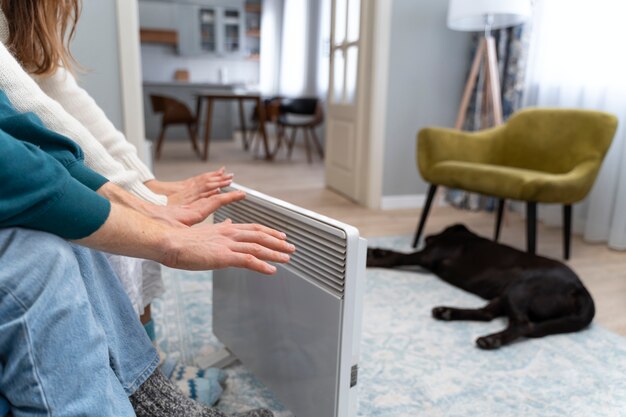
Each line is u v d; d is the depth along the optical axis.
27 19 0.85
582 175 2.17
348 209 3.30
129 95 2.61
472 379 1.35
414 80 3.30
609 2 2.57
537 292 1.64
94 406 0.56
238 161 5.37
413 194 3.45
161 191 1.08
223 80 8.96
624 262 2.36
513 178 2.14
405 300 1.87
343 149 3.67
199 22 8.59
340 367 0.84
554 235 2.82
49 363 0.53
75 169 0.67
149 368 0.77
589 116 2.32
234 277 1.20
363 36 3.26
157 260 0.64
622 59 2.52
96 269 0.71
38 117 0.67
